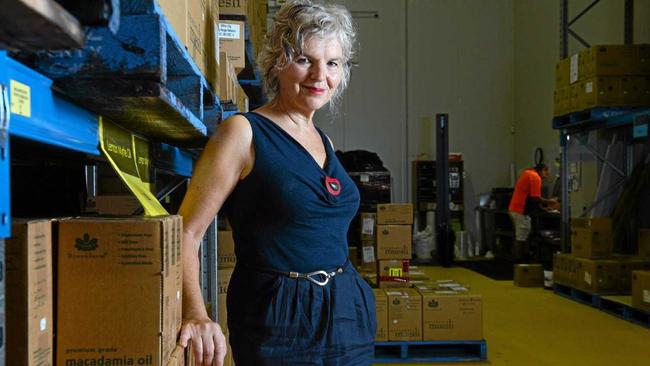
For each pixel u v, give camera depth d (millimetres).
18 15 433
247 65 2932
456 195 9812
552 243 7457
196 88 1404
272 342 1195
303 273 1226
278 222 1213
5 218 606
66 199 1472
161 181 2426
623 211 5922
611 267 5301
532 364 3650
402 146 10242
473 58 10281
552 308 5348
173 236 896
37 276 738
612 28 7051
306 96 1306
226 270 2713
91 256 810
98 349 809
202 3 1597
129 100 909
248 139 1217
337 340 1212
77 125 923
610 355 3801
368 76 10195
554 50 8617
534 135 9414
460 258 9648
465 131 10297
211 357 1021
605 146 6141
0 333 633
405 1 10211
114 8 515
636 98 5312
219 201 1182
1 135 610
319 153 1322
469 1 10250
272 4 8852
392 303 3846
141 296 818
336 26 1294
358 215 8891
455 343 3846
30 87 715
